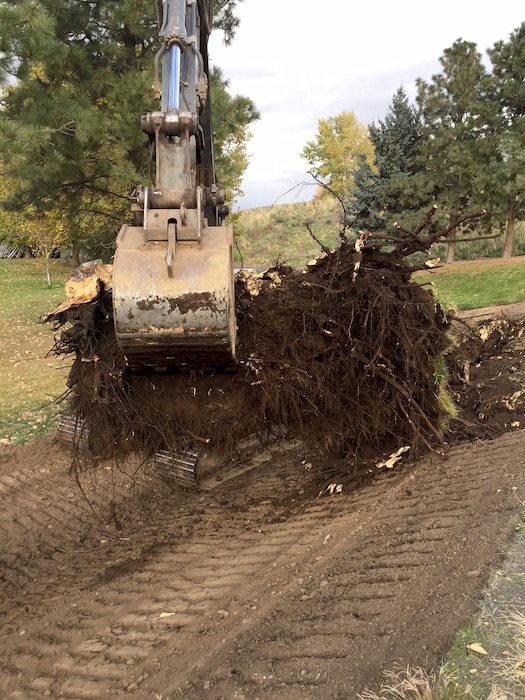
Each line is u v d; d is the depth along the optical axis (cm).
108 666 384
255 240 3177
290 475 693
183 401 458
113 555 577
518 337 930
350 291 495
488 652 299
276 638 361
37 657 421
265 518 589
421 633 324
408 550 421
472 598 342
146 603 462
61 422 810
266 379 461
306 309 485
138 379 454
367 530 484
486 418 645
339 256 502
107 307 459
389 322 496
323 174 3269
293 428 515
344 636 341
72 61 1238
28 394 1056
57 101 1155
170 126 379
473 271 2156
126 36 1366
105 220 1647
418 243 496
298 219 3338
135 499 702
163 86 442
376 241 520
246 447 739
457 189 2239
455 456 575
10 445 830
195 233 359
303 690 305
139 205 379
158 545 576
